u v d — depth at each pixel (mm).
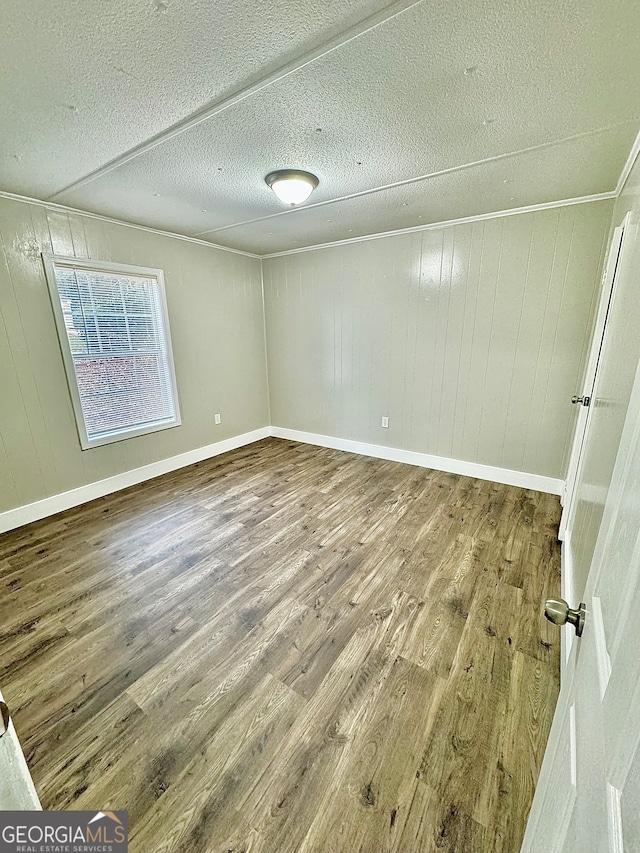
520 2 1109
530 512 2924
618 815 338
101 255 3102
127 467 3529
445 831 1083
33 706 1460
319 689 1516
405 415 3998
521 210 2967
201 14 1141
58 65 1337
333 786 1193
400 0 1112
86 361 3131
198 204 2781
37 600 2045
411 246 3555
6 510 2773
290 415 4953
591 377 2273
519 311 3158
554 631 1784
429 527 2730
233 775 1227
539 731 1342
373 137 1866
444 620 1861
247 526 2801
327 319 4289
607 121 1718
